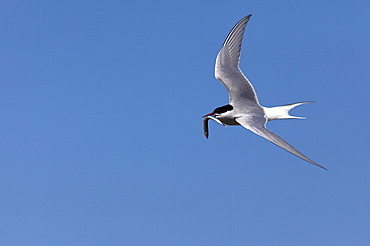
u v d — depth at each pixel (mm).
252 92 10508
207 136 10633
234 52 11102
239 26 11172
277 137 8422
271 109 10102
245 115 9805
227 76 10852
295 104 10078
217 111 10305
